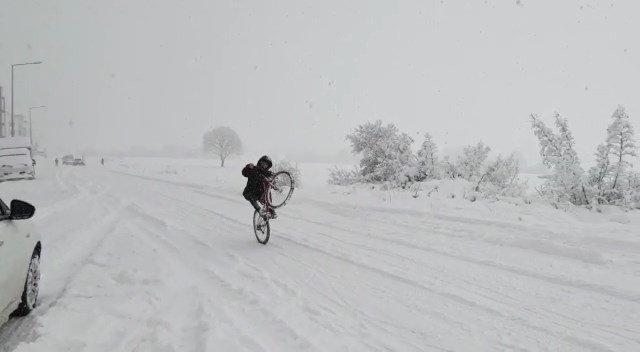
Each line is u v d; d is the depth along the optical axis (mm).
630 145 11000
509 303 4727
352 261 6512
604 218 9914
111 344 3492
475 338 3820
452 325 4109
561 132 11820
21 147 26953
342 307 4551
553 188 11531
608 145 11297
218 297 4758
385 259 6652
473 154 15477
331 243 7855
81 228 9078
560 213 10172
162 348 3410
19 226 4152
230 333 3715
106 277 5426
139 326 3873
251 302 4617
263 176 8055
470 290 5168
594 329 4031
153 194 17328
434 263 6418
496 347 3645
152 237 8195
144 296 4703
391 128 18188
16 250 3809
